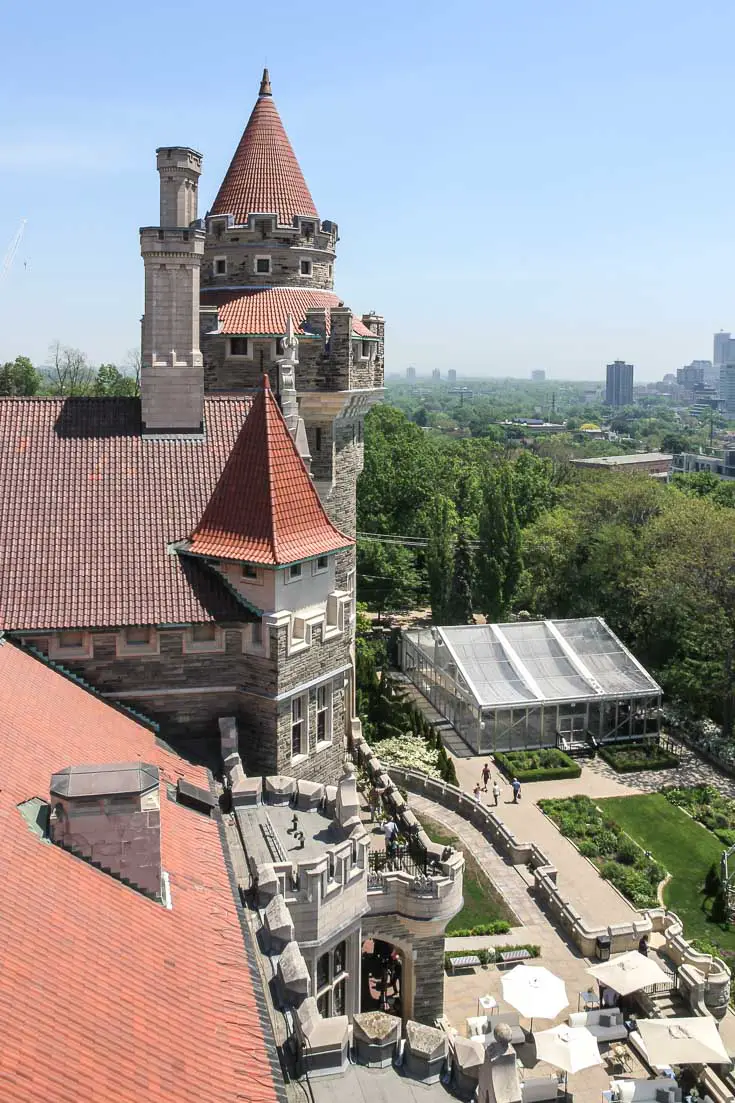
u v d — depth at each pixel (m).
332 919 25.16
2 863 16.44
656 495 89.69
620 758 65.25
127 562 30.48
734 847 49.72
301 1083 18.31
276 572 29.45
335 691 33.56
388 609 108.19
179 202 37.75
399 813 35.72
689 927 45.06
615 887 48.19
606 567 86.44
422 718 63.84
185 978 16.89
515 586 96.38
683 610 73.38
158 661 29.73
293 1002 18.95
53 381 134.75
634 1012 38.41
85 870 18.19
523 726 67.31
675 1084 32.44
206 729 30.56
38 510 31.34
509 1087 17.55
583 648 74.38
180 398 34.16
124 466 33.03
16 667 26.69
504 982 35.81
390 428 134.88
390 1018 19.77
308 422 43.66
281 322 42.78
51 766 21.66
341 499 46.44
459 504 123.19
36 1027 13.38
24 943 14.88
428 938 30.25
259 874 21.77
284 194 46.53
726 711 69.00
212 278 45.94
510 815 56.81
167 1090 13.83
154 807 18.67
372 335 46.72
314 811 28.69
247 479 30.92
